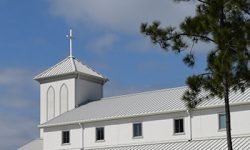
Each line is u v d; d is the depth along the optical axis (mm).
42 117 88688
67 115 80562
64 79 87438
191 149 62812
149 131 69500
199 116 65750
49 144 78938
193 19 35000
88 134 75000
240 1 33938
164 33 35531
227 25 34719
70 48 90750
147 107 71500
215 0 34562
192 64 35531
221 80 34250
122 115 71812
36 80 90062
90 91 87938
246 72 34000
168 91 75938
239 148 58219
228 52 33812
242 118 62469
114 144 72250
